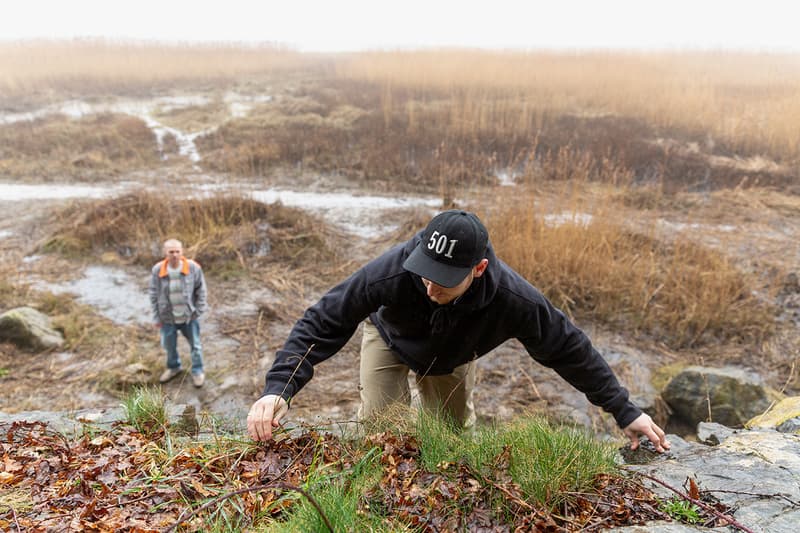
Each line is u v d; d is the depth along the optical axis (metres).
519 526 2.05
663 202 11.75
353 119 18.78
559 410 5.93
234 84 27.16
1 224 10.59
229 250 9.31
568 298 7.73
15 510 2.16
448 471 2.42
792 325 7.49
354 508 2.04
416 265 2.27
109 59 30.45
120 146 15.84
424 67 26.08
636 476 2.53
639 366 6.71
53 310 7.70
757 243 9.82
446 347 2.74
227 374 6.54
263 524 2.10
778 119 16.27
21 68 27.09
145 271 8.97
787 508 2.19
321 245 9.73
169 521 2.10
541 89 21.94
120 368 6.55
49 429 3.17
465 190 12.52
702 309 7.40
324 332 2.59
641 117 18.64
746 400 5.69
